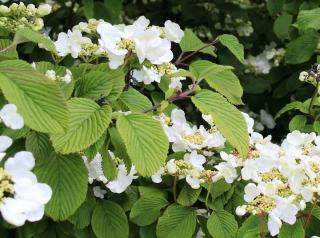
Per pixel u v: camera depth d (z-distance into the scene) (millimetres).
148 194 928
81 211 893
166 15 1962
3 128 794
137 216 916
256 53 2035
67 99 829
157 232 895
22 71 627
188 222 902
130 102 924
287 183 799
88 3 1488
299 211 841
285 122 1860
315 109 1188
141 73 978
